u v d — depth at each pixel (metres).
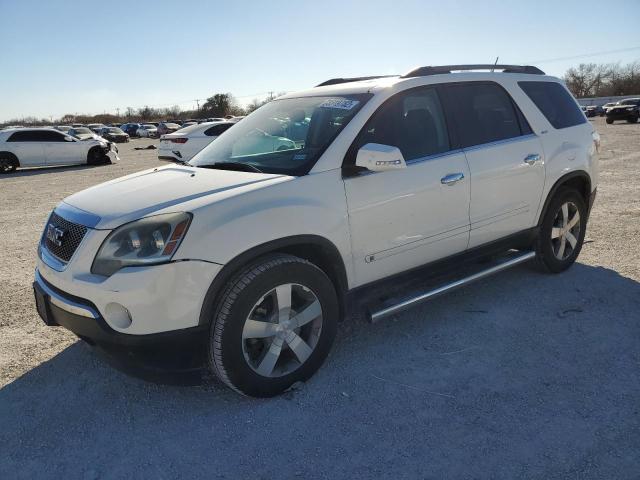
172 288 2.68
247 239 2.85
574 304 4.18
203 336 2.83
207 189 3.02
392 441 2.66
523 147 4.24
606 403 2.88
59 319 3.02
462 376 3.23
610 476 2.35
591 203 4.99
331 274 3.35
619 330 3.72
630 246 5.62
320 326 3.20
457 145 3.88
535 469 2.41
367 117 3.45
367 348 3.64
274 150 3.63
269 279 2.91
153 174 3.67
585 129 4.89
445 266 3.91
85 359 3.65
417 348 3.60
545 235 4.59
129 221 2.78
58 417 3.00
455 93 3.98
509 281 4.72
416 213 3.57
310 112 3.72
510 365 3.33
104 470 2.56
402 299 3.66
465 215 3.88
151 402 3.11
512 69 4.58
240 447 2.68
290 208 3.01
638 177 10.37
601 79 91.19
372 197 3.35
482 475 2.40
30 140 18.64
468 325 3.91
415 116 3.70
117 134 43.50
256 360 3.04
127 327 2.71
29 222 8.60
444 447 2.60
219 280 2.79
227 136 4.20
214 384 3.27
